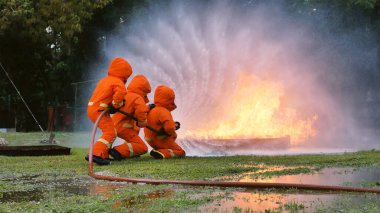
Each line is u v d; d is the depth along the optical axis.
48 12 23.48
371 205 4.70
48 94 28.53
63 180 7.09
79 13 24.08
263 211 4.47
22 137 17.83
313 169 7.87
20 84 27.81
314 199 5.08
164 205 4.75
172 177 7.05
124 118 9.91
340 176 7.05
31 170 8.36
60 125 26.31
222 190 5.74
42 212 4.61
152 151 10.16
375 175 7.15
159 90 10.41
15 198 5.49
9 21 23.67
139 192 5.63
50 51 27.58
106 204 4.86
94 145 9.12
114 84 9.41
